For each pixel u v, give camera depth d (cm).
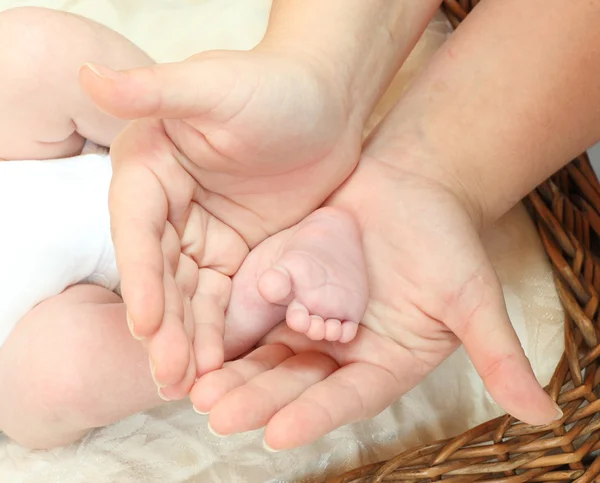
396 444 60
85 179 59
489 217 56
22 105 58
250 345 52
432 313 50
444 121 55
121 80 43
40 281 57
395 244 52
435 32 70
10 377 56
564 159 56
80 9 70
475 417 61
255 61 47
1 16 58
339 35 53
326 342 51
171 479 58
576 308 61
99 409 55
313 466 59
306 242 50
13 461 58
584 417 57
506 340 49
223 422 45
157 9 71
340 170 53
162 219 48
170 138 49
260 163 50
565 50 55
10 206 57
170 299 45
